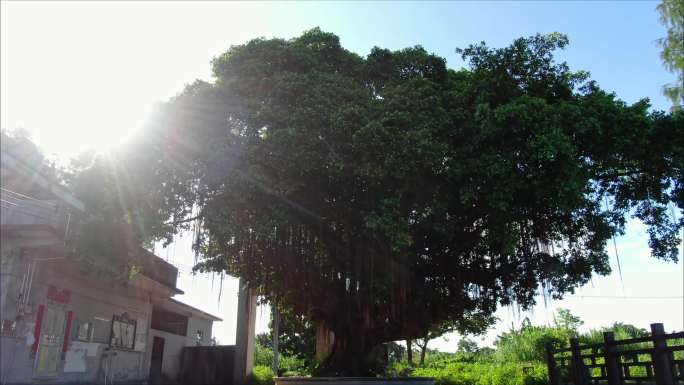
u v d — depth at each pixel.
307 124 11.74
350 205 12.43
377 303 14.18
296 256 14.30
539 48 12.89
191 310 25.36
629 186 13.99
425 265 14.16
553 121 11.04
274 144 11.63
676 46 21.14
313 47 14.07
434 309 14.99
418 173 11.65
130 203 12.45
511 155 11.23
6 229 12.71
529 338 28.55
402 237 11.34
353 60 14.17
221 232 12.21
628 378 10.62
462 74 14.34
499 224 12.20
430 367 28.72
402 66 13.71
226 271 15.40
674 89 20.92
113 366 18.59
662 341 9.60
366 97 12.45
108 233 12.88
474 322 22.33
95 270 13.53
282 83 12.45
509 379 20.33
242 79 13.28
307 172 11.71
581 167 11.49
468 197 11.41
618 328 26.00
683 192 13.08
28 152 13.64
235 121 12.66
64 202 13.20
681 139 11.80
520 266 14.25
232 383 24.55
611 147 11.73
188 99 12.82
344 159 11.52
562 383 13.91
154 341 23.50
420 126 11.71
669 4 21.34
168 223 12.91
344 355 14.94
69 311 16.06
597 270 14.48
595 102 11.89
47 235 13.14
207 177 12.21
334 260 13.86
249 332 25.14
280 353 33.91
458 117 12.12
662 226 14.27
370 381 13.86
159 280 20.09
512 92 12.48
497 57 12.78
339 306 14.65
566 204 11.15
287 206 12.20
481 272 14.52
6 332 13.07
